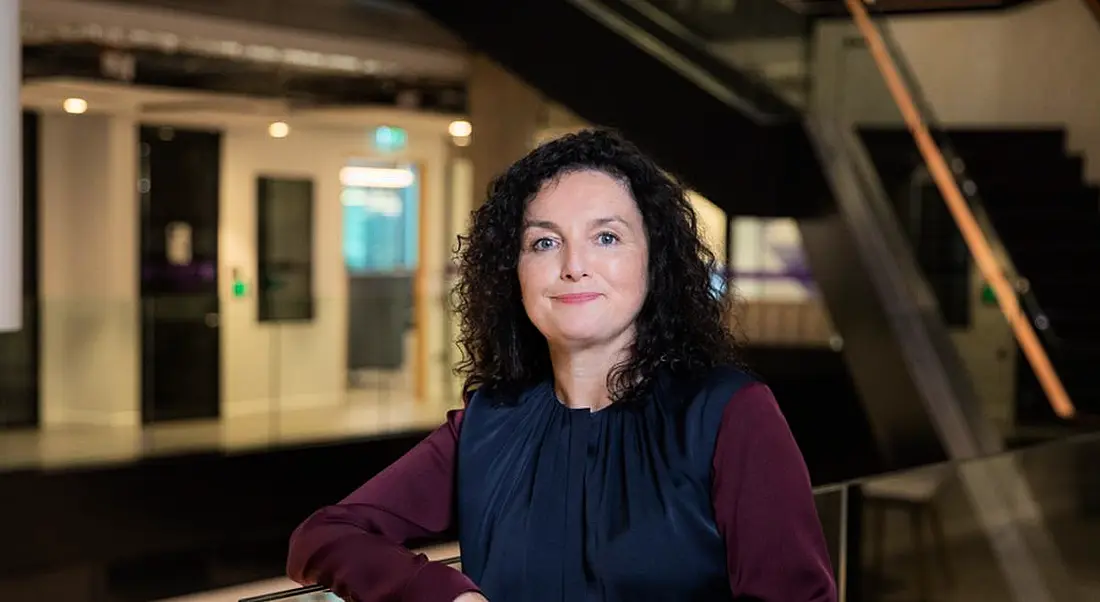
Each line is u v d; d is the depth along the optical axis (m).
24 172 10.13
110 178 10.23
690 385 1.34
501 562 1.36
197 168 10.98
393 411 9.03
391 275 12.55
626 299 1.36
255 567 7.65
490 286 1.46
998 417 7.00
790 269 11.30
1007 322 7.15
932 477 3.15
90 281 10.27
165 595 7.08
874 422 7.30
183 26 8.59
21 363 7.04
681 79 7.82
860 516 2.85
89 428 7.30
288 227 11.69
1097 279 7.69
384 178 12.49
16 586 6.45
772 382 10.24
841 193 7.53
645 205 1.39
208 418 7.94
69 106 9.80
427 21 10.07
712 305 1.41
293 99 9.99
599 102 8.25
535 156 1.44
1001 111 10.99
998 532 3.53
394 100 10.66
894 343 7.08
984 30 11.11
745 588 1.26
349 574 1.36
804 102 7.93
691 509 1.28
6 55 2.92
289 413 8.45
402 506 1.46
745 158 7.73
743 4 7.86
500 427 1.42
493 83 10.81
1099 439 4.10
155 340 7.64
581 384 1.40
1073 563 3.93
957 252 7.50
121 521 6.91
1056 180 8.59
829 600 1.25
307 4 9.23
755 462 1.27
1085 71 10.35
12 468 6.59
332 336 8.72
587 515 1.32
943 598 3.25
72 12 8.00
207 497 7.36
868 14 8.20
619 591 1.29
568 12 8.37
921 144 7.68
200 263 10.98
